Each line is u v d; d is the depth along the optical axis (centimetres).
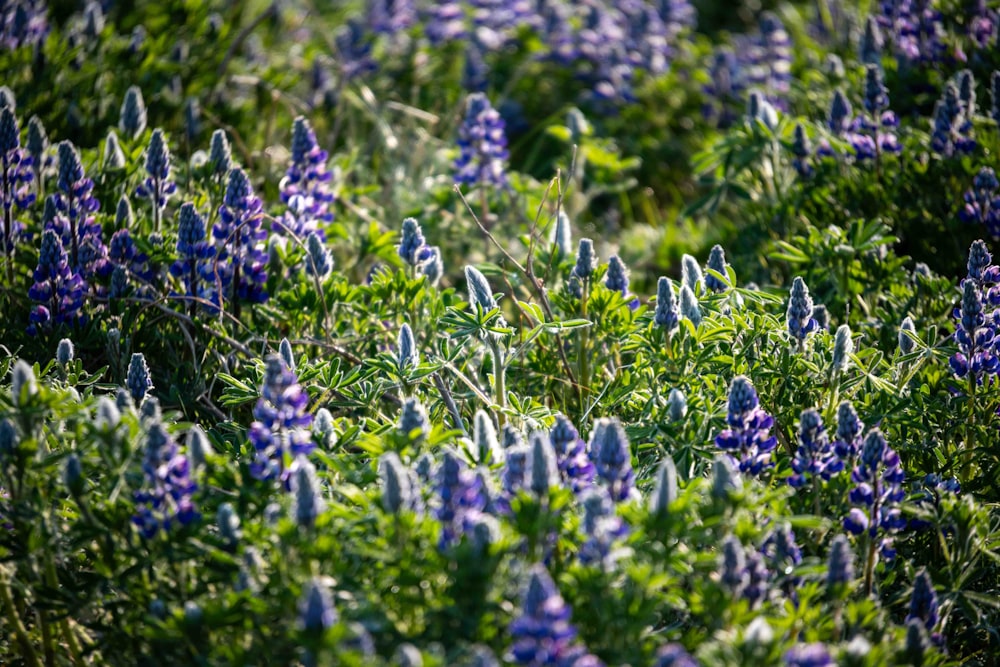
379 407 627
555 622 340
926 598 434
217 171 702
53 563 452
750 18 1633
